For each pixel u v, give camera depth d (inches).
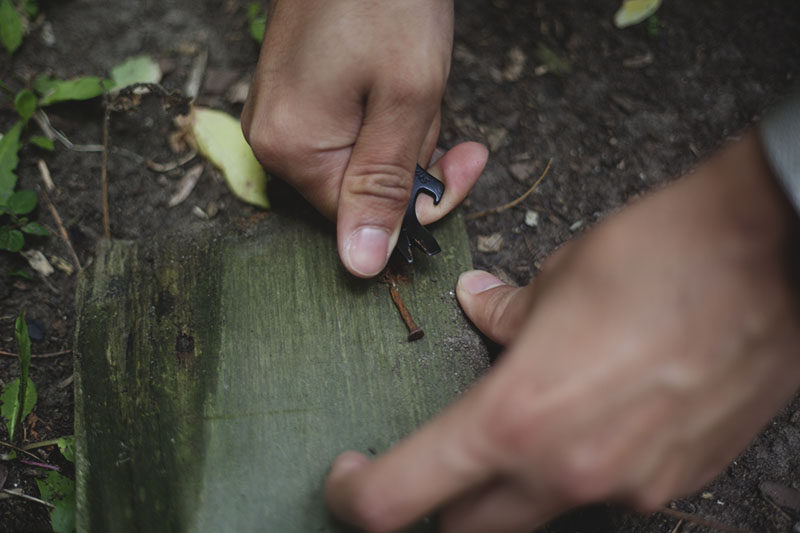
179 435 12.6
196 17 18.4
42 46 17.8
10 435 13.9
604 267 9.7
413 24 12.7
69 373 14.8
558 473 9.7
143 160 16.7
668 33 18.5
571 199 16.7
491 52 18.2
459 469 9.9
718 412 9.7
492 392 9.8
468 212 16.5
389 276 13.8
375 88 12.6
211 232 14.3
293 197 14.7
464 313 13.6
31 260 15.7
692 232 9.5
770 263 9.2
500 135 17.3
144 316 13.5
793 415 14.4
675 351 9.4
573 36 18.4
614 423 9.5
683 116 17.6
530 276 15.9
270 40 13.3
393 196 12.8
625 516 13.6
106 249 14.0
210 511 12.2
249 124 13.6
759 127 9.3
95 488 12.4
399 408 12.9
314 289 13.7
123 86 17.2
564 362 9.6
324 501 12.2
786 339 9.4
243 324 13.4
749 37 18.4
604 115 17.6
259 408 12.8
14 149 16.1
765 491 13.8
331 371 13.1
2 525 13.4
